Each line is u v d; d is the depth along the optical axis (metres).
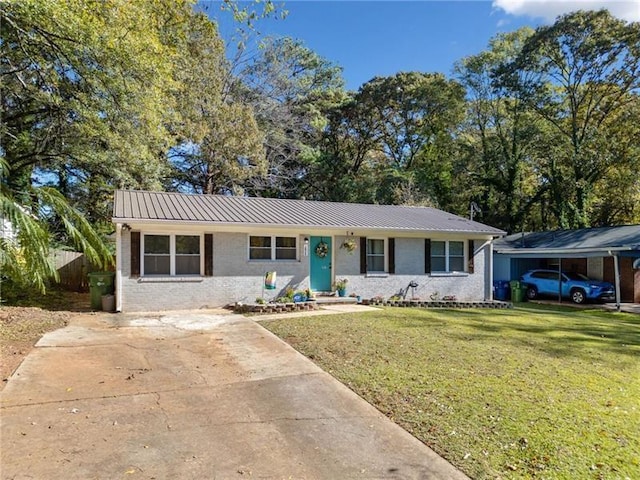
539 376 6.04
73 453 3.64
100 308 11.52
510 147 28.83
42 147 14.02
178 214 11.75
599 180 26.09
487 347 7.79
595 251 16.75
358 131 31.67
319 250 13.79
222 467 3.46
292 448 3.81
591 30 23.72
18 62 11.37
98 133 12.17
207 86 19.92
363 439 3.99
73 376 5.68
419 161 31.70
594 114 26.34
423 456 3.69
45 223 8.77
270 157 25.39
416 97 29.67
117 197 12.84
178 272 11.88
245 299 12.50
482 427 4.26
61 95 12.01
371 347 7.48
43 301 12.40
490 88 29.36
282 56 26.48
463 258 16.03
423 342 8.00
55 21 8.82
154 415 4.49
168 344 7.65
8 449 3.68
